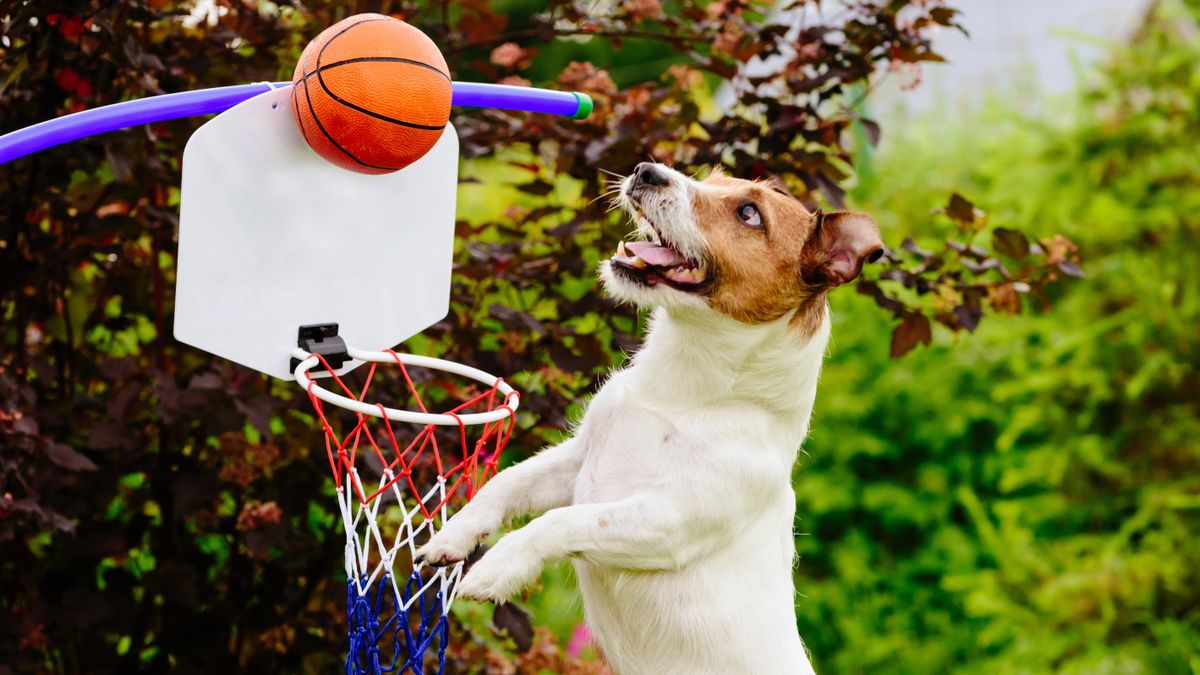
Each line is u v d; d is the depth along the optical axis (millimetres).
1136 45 7391
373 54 2744
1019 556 6598
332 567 4410
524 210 4852
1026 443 7156
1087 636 6371
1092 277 6824
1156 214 6703
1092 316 6824
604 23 4703
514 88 3193
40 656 4320
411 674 4203
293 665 4441
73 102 4023
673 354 3248
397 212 3057
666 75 4621
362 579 3004
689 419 3203
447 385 4195
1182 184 6809
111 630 4156
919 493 7062
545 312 4695
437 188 3123
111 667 4348
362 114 2740
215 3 4254
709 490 3102
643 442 3201
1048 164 7082
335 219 2959
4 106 3920
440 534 3199
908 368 7152
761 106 4504
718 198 3262
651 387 3271
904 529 7145
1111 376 6738
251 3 4301
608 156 4180
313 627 4316
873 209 7953
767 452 3209
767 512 3236
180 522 4477
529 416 4660
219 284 2832
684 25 4641
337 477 2986
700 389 3215
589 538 3008
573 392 4609
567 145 4395
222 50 4285
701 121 4348
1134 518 6523
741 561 3195
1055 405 6902
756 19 4684
